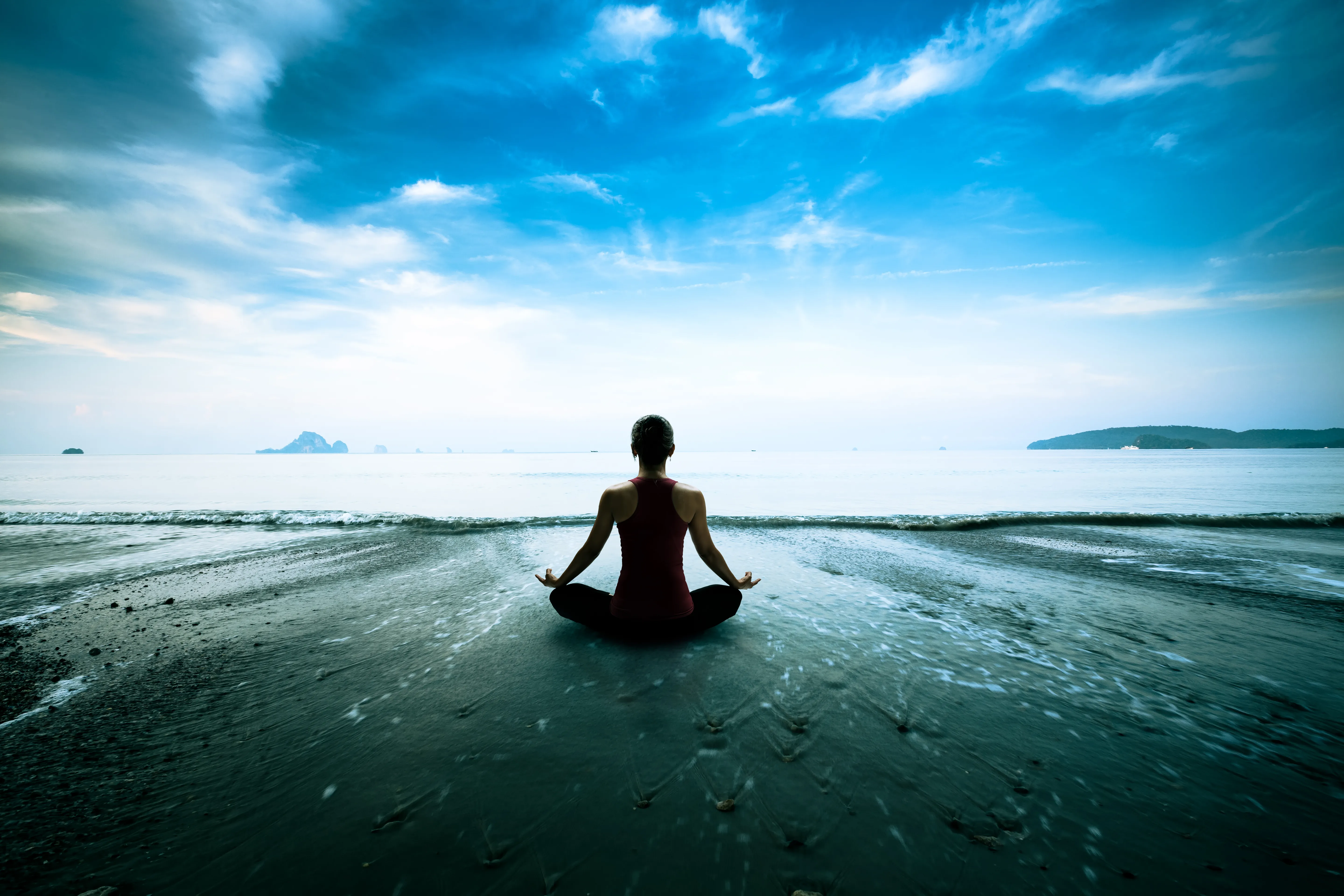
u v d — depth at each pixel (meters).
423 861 1.66
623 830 1.80
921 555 7.20
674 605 3.54
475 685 3.03
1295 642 3.77
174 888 1.57
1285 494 18.48
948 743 2.38
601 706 2.74
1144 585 5.48
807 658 3.40
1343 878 1.57
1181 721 2.61
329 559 7.16
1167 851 1.70
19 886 1.57
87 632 4.11
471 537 9.05
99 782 2.13
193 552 7.83
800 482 26.16
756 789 2.03
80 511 13.92
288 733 2.51
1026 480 27.19
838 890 1.54
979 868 1.63
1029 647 3.66
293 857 1.69
